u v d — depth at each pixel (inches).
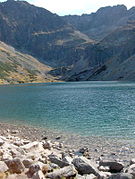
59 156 847.7
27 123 1747.0
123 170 692.1
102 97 3629.4
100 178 576.4
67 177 574.2
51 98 3745.1
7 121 1851.6
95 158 892.0
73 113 2160.4
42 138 1261.1
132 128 1457.9
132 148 1019.9
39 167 598.5
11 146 870.4
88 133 1360.7
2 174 566.6
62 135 1328.7
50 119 1887.3
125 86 6432.1
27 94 4822.8
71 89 6092.5
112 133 1341.0
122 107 2459.4
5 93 5324.8
